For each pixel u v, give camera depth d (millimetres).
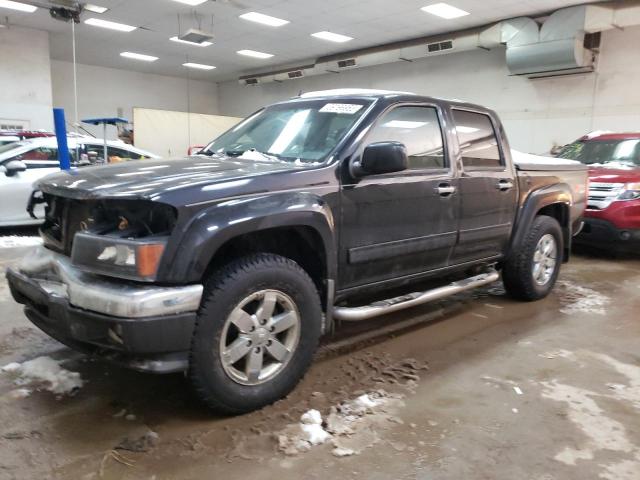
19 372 2955
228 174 2525
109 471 2072
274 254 2625
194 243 2209
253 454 2211
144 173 2574
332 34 15258
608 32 12266
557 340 3709
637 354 3467
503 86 14539
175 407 2600
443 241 3494
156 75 23188
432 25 13969
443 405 2697
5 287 4715
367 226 2977
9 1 12961
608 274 5914
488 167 3900
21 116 15688
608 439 2398
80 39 16766
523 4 11891
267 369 2590
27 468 2076
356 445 2303
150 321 2119
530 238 4363
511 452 2277
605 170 6902
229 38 16094
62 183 2562
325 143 3025
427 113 3486
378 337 3721
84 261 2311
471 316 4246
